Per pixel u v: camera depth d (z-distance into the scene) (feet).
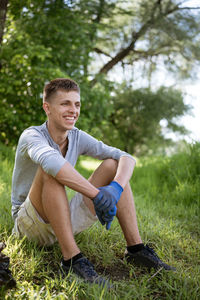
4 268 5.24
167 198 13.70
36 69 23.44
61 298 5.18
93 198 5.77
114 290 5.61
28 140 6.29
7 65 25.36
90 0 31.63
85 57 29.09
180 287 6.03
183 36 37.19
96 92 28.19
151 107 49.16
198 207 12.49
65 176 5.70
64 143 6.95
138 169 17.88
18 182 6.99
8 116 23.32
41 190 6.13
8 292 5.32
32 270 5.97
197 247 8.54
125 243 7.98
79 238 7.79
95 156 7.25
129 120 53.78
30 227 6.65
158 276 6.30
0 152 18.60
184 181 14.84
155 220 10.25
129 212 6.79
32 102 24.52
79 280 5.73
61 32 26.43
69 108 6.42
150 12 36.76
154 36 38.37
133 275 6.55
